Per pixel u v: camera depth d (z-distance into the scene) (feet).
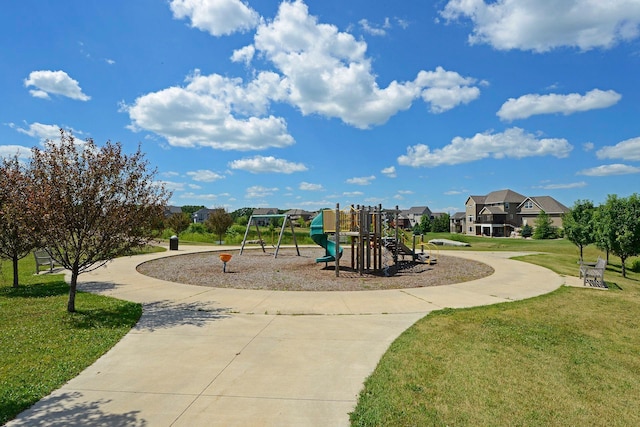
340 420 11.02
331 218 45.19
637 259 68.74
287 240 111.75
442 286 34.22
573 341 18.75
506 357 16.16
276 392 12.81
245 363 15.40
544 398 12.63
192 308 24.98
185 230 140.05
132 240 24.22
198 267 48.39
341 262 56.08
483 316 22.85
